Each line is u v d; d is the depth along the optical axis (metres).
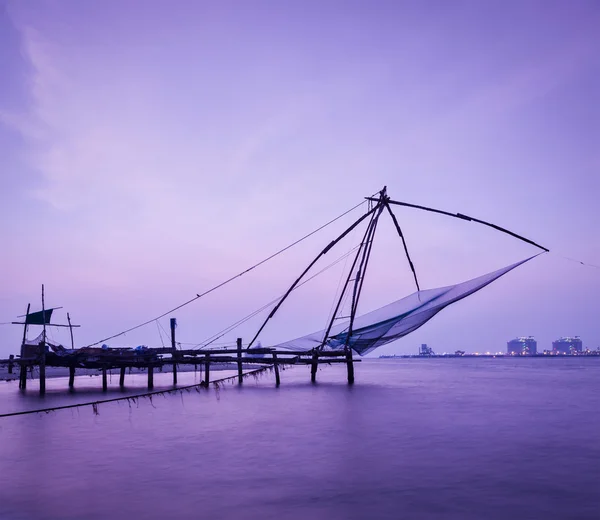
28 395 25.67
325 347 30.06
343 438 13.18
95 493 8.39
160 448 11.99
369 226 21.33
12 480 9.20
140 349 28.42
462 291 19.31
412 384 35.41
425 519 7.16
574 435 13.51
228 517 7.27
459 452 11.37
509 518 7.19
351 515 7.34
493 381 40.81
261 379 41.28
